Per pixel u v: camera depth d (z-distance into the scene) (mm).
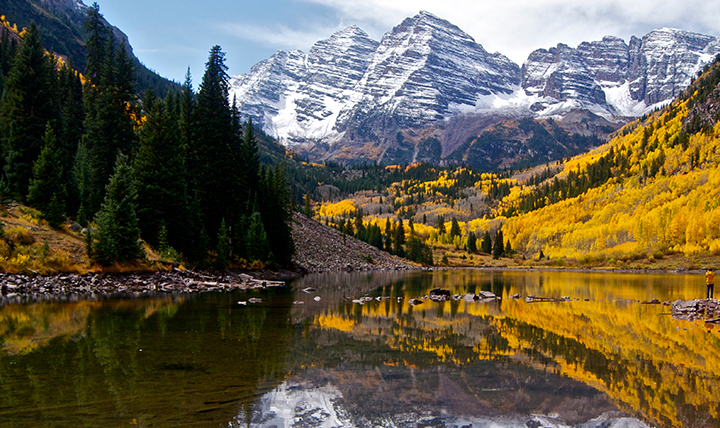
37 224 42656
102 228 42688
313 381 14102
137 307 30188
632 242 166000
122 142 64062
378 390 13391
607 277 93562
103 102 64188
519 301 41344
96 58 75062
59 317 24906
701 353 18891
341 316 29219
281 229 81125
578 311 33719
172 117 67188
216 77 70312
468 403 12383
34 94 55500
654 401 12680
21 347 17438
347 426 10500
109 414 10547
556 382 14477
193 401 11742
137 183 51500
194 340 19766
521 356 18156
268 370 15164
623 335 23219
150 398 11820
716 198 154000
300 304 35469
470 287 61469
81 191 52719
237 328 23266
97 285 39000
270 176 84312
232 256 66125
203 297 38688
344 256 124125
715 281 75688
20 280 35188
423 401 12484
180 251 54688
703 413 11766
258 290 48094
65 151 56562
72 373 13914
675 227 151250
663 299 43625
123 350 17312
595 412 11773
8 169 49875
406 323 26781
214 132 66750
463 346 20062
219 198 65375
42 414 10398
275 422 10562
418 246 187875
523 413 11680
